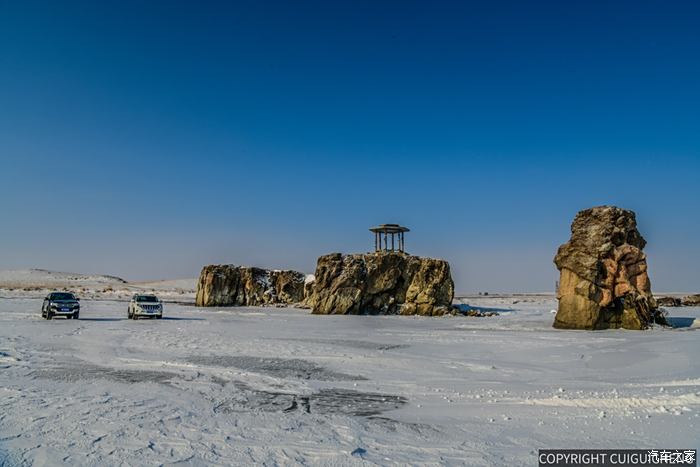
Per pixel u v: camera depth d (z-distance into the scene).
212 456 7.69
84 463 7.29
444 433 9.07
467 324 40.38
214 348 21.98
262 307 71.25
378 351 21.41
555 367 16.89
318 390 13.20
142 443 8.30
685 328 35.72
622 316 35.31
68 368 16.25
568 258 36.38
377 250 69.94
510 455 7.77
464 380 14.57
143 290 144.12
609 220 36.47
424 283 57.81
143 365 17.06
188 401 11.70
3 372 15.23
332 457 7.69
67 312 38.88
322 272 58.94
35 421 9.53
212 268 75.44
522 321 43.81
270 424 9.72
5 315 41.84
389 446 8.30
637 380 13.98
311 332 30.86
